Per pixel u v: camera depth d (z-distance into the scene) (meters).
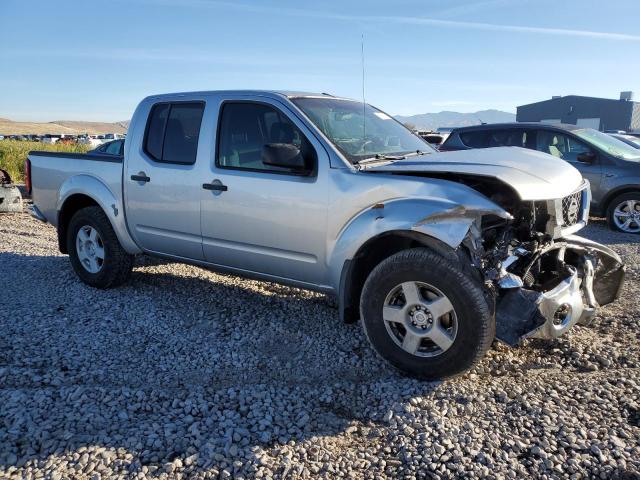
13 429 3.05
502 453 2.85
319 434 3.10
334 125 4.39
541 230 3.83
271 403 3.41
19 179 16.81
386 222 3.66
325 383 3.74
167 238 5.06
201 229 4.76
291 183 4.16
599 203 9.40
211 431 3.10
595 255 4.29
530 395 3.41
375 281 3.74
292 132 4.27
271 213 4.27
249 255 4.52
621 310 4.90
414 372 3.69
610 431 3.00
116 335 4.50
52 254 7.21
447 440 2.96
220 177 4.55
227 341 4.42
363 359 4.09
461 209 3.42
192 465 2.79
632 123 51.66
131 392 3.48
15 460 2.80
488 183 3.77
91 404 3.32
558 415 3.16
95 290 5.65
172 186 4.88
